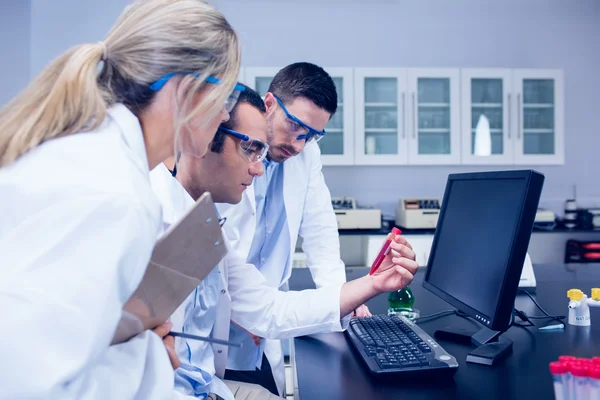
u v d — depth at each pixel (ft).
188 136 2.52
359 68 12.36
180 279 2.46
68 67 2.21
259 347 5.13
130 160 2.14
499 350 3.25
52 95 2.15
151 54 2.30
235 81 2.56
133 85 2.34
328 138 12.65
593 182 14.21
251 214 4.79
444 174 13.87
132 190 1.99
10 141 2.08
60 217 1.84
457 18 13.78
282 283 5.55
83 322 1.78
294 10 13.50
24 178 1.94
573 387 2.13
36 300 1.73
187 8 2.42
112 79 2.37
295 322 3.95
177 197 3.49
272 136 4.97
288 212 5.58
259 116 3.62
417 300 5.03
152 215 2.06
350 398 2.65
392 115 12.73
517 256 3.06
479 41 13.84
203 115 2.46
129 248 1.91
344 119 12.39
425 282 4.48
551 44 13.99
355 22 13.60
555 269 6.81
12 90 12.40
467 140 12.60
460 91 12.54
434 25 13.74
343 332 3.99
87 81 2.19
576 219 13.33
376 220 12.12
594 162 14.21
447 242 4.22
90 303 1.80
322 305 3.89
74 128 2.15
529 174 3.04
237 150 3.55
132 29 2.36
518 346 3.48
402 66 13.70
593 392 2.06
